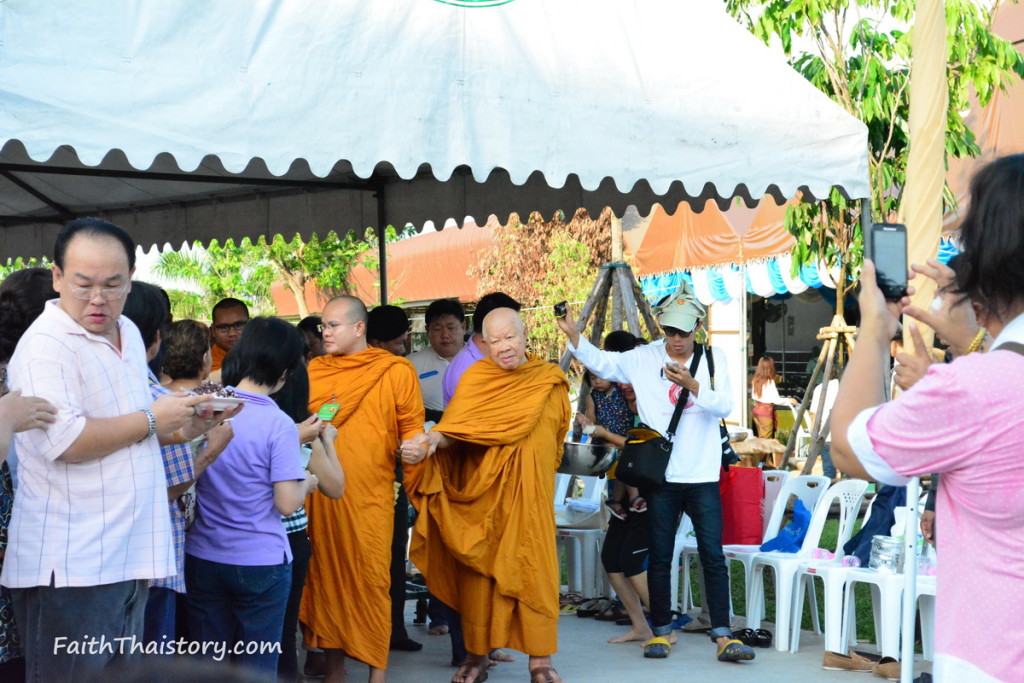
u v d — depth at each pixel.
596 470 6.14
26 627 3.10
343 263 22.72
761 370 14.08
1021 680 1.87
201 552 4.05
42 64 3.95
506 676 5.73
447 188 8.33
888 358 2.22
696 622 6.75
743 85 5.45
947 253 8.51
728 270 12.34
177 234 9.18
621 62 5.19
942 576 2.01
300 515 4.59
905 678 4.21
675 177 5.21
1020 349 1.93
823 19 9.02
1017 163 1.99
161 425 3.09
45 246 9.39
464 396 5.30
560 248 17.47
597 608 7.22
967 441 1.91
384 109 4.60
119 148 4.04
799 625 6.21
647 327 8.90
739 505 6.74
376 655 4.99
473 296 17.86
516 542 5.17
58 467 3.02
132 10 4.16
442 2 4.82
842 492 6.42
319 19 4.54
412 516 7.07
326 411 4.59
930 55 5.17
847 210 9.01
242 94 4.31
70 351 3.04
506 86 4.88
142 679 0.89
